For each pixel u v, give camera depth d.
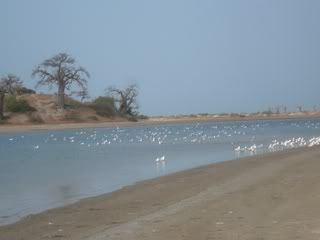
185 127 104.44
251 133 69.44
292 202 14.48
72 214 15.16
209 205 14.89
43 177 25.02
